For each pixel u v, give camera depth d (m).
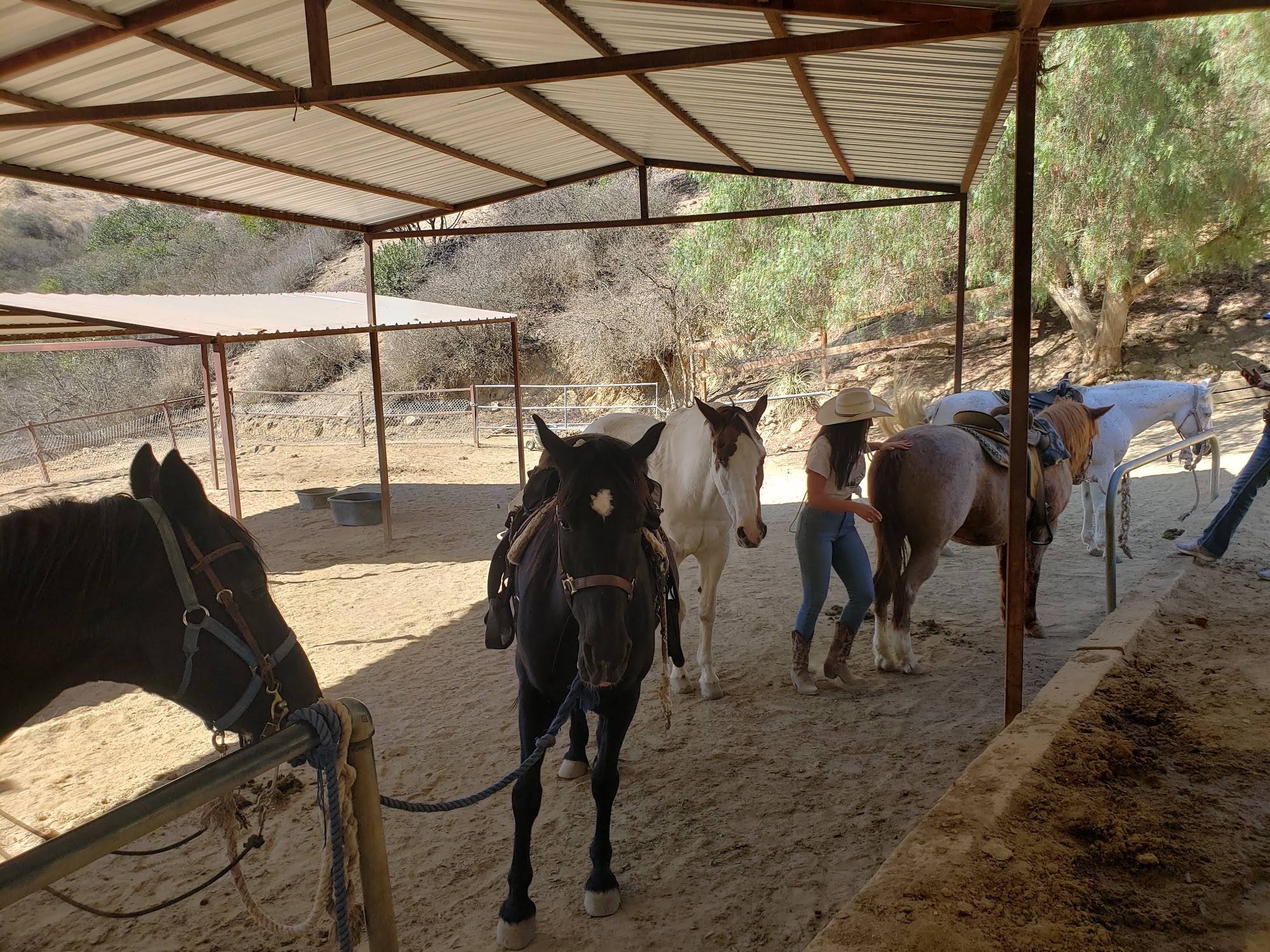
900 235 14.35
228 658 2.28
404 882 3.55
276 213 9.24
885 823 3.64
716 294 18.17
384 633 7.21
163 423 22.39
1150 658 3.91
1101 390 7.76
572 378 21.62
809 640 5.09
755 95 6.15
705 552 5.10
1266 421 5.27
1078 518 9.09
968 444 4.99
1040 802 2.58
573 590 2.68
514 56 5.71
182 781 1.41
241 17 4.53
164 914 3.45
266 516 12.67
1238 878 2.23
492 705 5.44
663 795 4.08
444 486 14.72
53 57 4.28
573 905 3.27
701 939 3.01
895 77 5.35
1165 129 12.15
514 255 24.89
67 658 2.17
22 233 40.00
